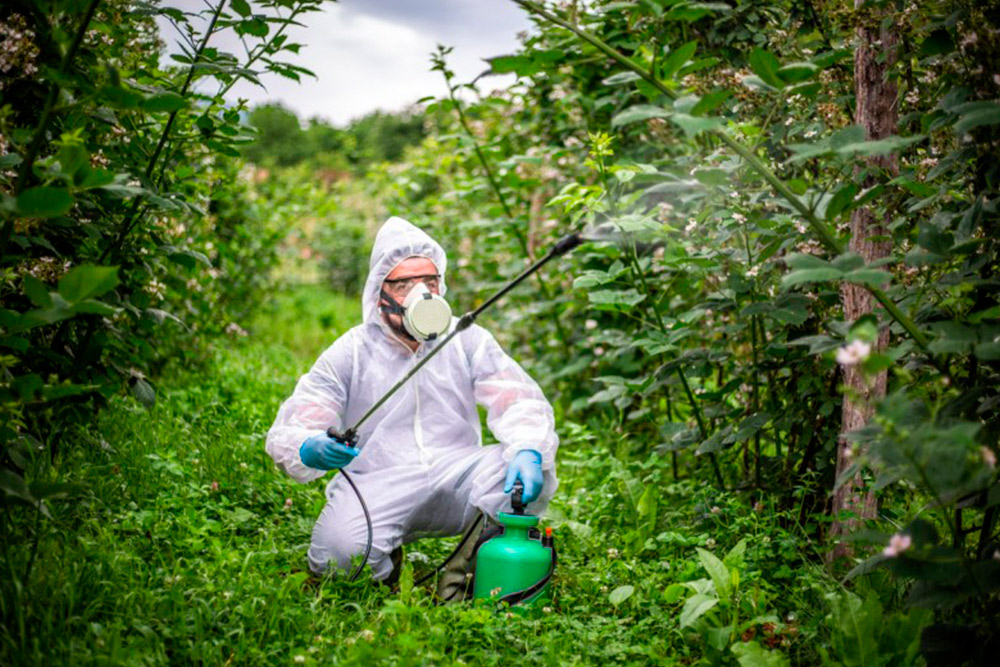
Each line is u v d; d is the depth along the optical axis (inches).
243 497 146.6
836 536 120.2
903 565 83.3
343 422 134.9
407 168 323.3
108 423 157.5
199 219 223.8
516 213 245.3
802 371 133.8
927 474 78.8
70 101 108.7
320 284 470.9
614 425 200.7
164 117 133.8
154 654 94.1
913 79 118.2
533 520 118.6
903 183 101.6
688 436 147.2
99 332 131.6
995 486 81.7
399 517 127.7
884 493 127.0
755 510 138.9
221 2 123.0
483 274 288.7
